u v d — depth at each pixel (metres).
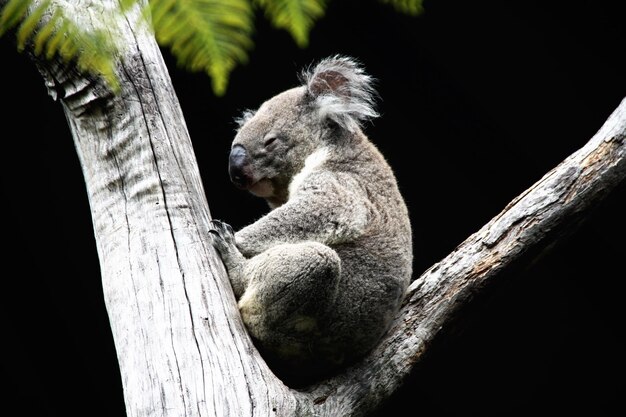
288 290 5.57
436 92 12.76
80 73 5.59
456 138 13.03
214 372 4.77
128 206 5.65
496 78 12.58
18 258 12.52
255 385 4.88
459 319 6.45
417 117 12.98
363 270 6.15
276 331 5.72
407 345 6.25
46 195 12.70
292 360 5.96
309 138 7.36
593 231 12.51
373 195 6.73
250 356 5.07
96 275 12.88
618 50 11.98
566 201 6.27
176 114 6.14
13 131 12.38
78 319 12.71
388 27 11.98
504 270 6.36
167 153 5.86
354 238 6.26
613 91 12.32
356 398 5.92
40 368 12.44
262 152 7.33
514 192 13.16
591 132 12.64
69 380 12.52
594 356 12.98
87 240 12.88
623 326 12.83
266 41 11.95
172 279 5.24
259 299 5.64
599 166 6.28
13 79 12.02
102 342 12.75
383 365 6.14
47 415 12.35
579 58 12.22
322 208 6.34
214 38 1.01
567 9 11.80
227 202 13.40
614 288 12.75
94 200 5.79
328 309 5.76
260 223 6.27
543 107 12.67
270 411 4.81
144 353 4.84
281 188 7.58
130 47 6.04
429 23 12.05
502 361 13.12
